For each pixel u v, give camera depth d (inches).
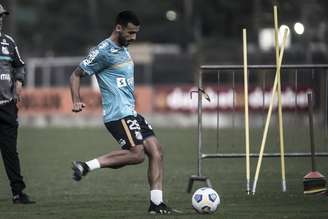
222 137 2603.3
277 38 1437.0
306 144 2674.7
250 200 1338.6
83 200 1368.1
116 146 2768.2
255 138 2795.3
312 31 6205.7
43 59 6028.5
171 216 1153.4
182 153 2466.8
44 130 3858.3
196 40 6476.4
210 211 1174.3
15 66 1318.9
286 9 6250.0
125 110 1165.1
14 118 1309.1
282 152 1460.4
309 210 1213.1
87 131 3757.4
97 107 4685.0
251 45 6387.8
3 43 1300.4
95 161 1143.0
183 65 5620.1
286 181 1656.0
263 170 1919.3
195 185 1594.5
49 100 4808.1
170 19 7598.4
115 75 1172.5
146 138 1182.9
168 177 1756.9
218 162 2144.4
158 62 5615.2
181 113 4571.9
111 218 1140.5
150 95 4653.1
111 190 1525.6
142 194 1459.2
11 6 7052.2
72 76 1173.1
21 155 2404.0
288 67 1466.5
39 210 1236.5
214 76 4788.4
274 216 1148.5
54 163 2138.3
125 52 1180.5
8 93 1300.4
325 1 6284.5
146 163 2121.1
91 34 7819.9
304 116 3329.2
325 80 1966.0
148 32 7726.4
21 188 1321.4
